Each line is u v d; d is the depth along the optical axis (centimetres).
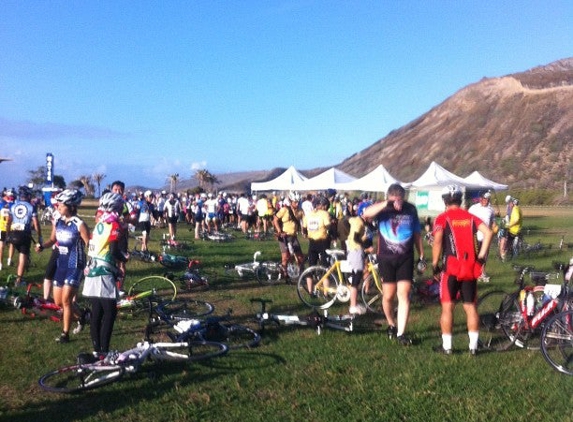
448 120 10819
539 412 503
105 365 565
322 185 2889
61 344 707
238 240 2291
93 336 621
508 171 8400
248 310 927
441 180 2783
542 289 697
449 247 665
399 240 714
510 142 9069
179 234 2530
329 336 752
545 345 626
